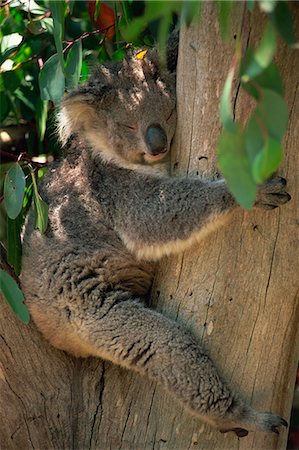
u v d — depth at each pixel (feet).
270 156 9.67
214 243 15.72
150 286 17.78
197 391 15.79
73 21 22.53
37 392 17.74
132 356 16.43
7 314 17.49
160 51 16.22
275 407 16.42
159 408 16.80
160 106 16.79
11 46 20.45
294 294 15.66
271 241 15.29
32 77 22.34
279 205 14.83
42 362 17.90
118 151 17.56
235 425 15.93
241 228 15.39
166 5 9.97
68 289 17.47
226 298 15.75
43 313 17.75
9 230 17.93
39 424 17.57
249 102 14.35
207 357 15.85
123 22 18.40
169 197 16.26
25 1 19.94
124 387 17.35
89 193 17.94
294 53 14.25
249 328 15.81
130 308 16.79
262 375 16.11
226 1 11.18
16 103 23.25
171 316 16.33
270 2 9.61
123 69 17.71
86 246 17.70
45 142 22.85
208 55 14.89
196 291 15.99
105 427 17.35
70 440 17.56
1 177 21.48
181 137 16.16
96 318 17.07
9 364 17.52
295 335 16.24
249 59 10.46
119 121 17.37
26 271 18.13
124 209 17.22
